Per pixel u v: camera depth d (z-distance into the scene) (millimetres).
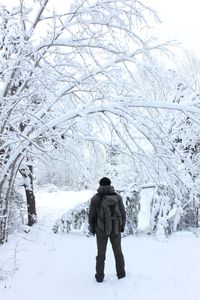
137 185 11359
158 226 10664
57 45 8352
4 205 9727
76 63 8445
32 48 7777
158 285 6652
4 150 9508
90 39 8250
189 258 8438
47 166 10844
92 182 9727
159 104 8664
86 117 8656
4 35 8023
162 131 8711
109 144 8883
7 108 8055
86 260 8453
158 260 8305
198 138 12047
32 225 13312
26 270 7715
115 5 8133
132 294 6270
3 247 9438
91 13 8133
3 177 9242
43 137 8602
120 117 8594
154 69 8641
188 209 11773
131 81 8930
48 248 9539
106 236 6926
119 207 7062
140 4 8062
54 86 8602
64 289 6590
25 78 8289
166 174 9383
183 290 6371
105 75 8633
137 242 10172
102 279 6918
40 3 7727
